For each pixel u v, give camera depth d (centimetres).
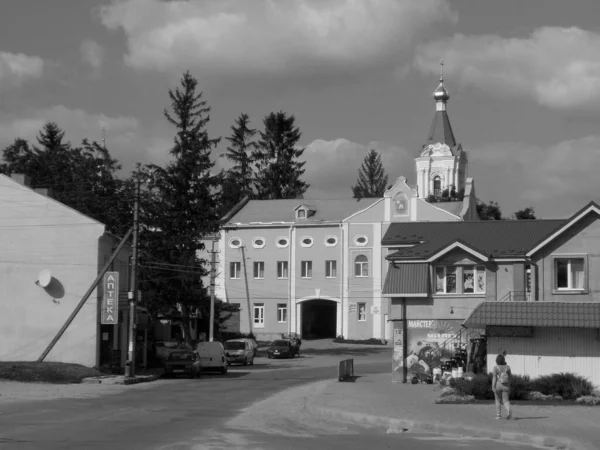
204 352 5069
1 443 1745
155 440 1859
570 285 3922
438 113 11881
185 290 6581
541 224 4469
